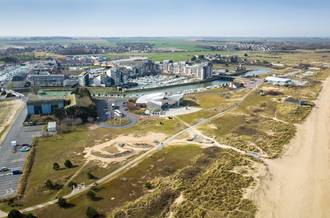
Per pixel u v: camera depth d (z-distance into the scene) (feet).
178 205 195.21
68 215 186.70
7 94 540.93
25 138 324.80
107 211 190.70
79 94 457.68
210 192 210.38
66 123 360.07
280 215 188.14
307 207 197.67
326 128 355.36
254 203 198.90
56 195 209.56
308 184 226.38
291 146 298.56
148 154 278.46
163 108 440.04
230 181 225.35
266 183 225.35
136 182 228.02
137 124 371.97
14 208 194.49
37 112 406.41
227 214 185.68
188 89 634.02
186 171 240.73
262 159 267.39
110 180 230.48
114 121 382.42
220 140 312.50
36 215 186.60
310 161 265.75
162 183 223.30
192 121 379.76
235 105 458.09
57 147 298.35
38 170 249.14
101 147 296.71
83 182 227.61
